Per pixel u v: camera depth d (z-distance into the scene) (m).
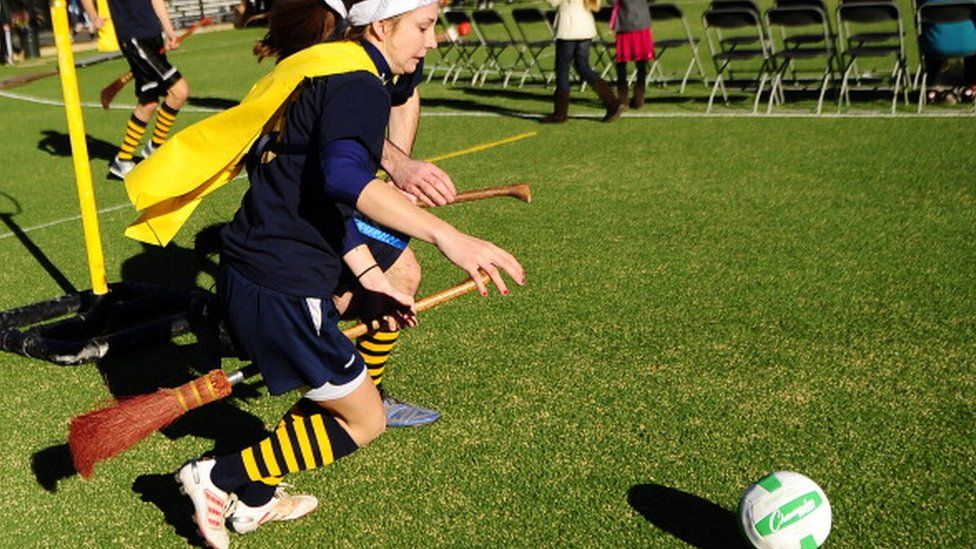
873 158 8.42
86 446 3.25
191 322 3.53
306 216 3.12
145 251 7.01
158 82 8.99
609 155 9.01
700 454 3.97
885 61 13.83
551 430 4.20
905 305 5.32
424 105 12.17
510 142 9.79
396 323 3.52
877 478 3.76
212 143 3.15
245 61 17.30
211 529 3.40
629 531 3.51
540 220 7.05
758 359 4.76
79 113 5.48
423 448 4.12
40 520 3.82
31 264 6.84
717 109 11.09
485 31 19.59
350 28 3.15
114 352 5.14
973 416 4.18
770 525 3.17
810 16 10.71
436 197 3.28
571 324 5.23
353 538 3.58
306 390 3.30
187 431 4.38
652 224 6.86
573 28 10.29
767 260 6.07
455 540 3.53
